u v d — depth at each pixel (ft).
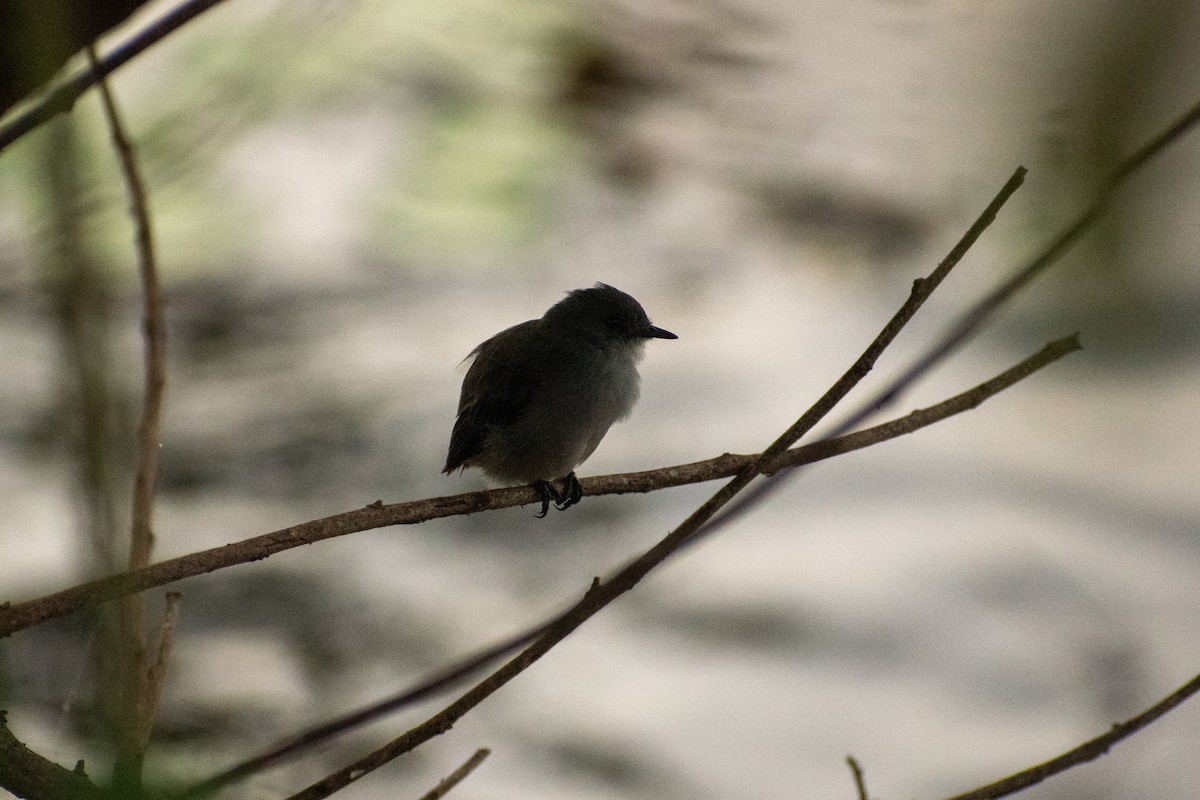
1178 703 7.64
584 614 7.30
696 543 8.98
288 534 7.57
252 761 7.44
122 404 4.30
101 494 4.24
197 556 7.12
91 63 8.36
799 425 7.62
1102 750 7.51
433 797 7.82
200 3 8.11
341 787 6.79
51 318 4.80
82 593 4.57
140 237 9.61
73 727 6.64
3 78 7.33
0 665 6.45
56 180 4.29
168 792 4.65
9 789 6.48
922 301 7.60
